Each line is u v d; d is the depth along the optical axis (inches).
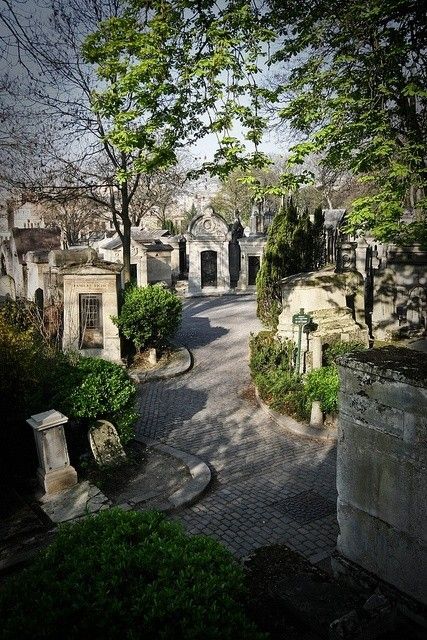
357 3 396.2
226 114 401.1
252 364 581.9
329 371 480.1
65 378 383.6
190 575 156.2
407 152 389.7
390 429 180.2
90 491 332.8
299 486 351.9
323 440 427.8
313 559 266.7
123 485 355.9
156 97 387.2
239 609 145.4
